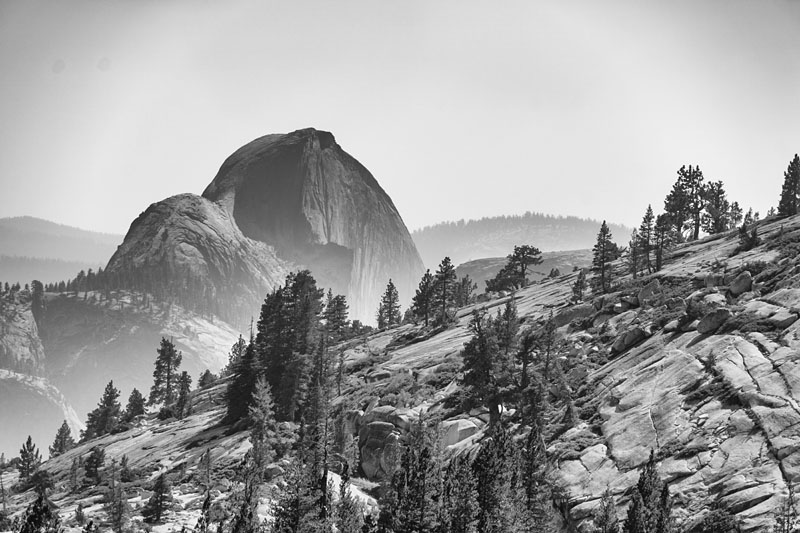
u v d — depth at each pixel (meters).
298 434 82.38
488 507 54.34
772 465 51.78
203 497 73.44
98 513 73.06
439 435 67.44
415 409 84.06
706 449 56.00
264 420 82.62
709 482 53.12
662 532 48.62
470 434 75.62
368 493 74.06
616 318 90.25
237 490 71.94
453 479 57.00
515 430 71.75
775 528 45.47
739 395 59.22
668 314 81.62
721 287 83.19
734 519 49.03
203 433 108.00
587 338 87.88
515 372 79.50
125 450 113.62
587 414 69.81
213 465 85.25
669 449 58.12
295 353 105.06
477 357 77.88
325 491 59.25
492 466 56.16
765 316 68.38
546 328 78.81
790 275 76.38
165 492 68.62
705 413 59.81
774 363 60.97
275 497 60.50
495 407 75.38
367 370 109.50
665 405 63.53
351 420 89.00
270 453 80.81
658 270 110.38
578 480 59.75
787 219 111.38
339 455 78.81
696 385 64.12
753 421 56.03
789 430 53.69
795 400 56.06
